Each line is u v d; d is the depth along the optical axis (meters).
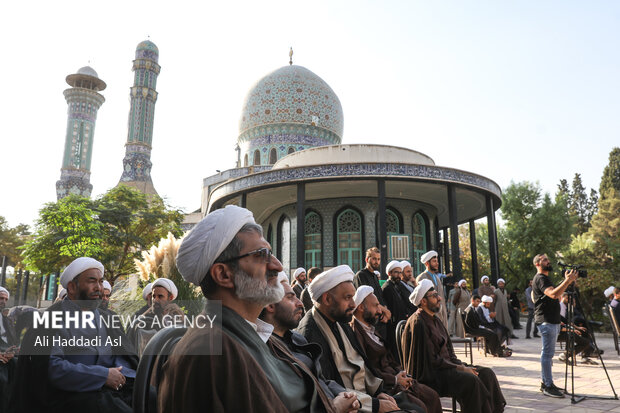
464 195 19.45
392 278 6.71
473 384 4.18
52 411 2.62
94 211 22.16
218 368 1.21
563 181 54.75
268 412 1.25
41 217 19.69
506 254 24.17
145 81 62.12
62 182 64.69
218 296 1.56
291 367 1.66
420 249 21.17
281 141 31.83
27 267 19.58
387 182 17.34
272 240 23.00
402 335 4.72
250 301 1.55
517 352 10.81
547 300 6.33
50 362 2.65
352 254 20.05
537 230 23.30
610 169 41.56
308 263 20.52
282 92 32.41
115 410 2.73
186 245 1.54
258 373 1.31
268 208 22.14
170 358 1.26
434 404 3.90
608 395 6.18
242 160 33.56
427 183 17.25
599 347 11.72
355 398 2.21
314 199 20.88
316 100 32.88
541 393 6.31
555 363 9.09
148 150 60.75
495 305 13.60
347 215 20.52
